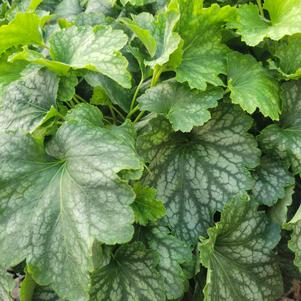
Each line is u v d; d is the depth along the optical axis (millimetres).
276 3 446
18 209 351
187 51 441
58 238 338
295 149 404
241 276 390
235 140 413
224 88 432
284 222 394
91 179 339
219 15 429
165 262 373
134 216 340
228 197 399
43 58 407
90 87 480
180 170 416
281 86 428
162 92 412
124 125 402
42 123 391
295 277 432
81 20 491
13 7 591
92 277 357
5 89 429
